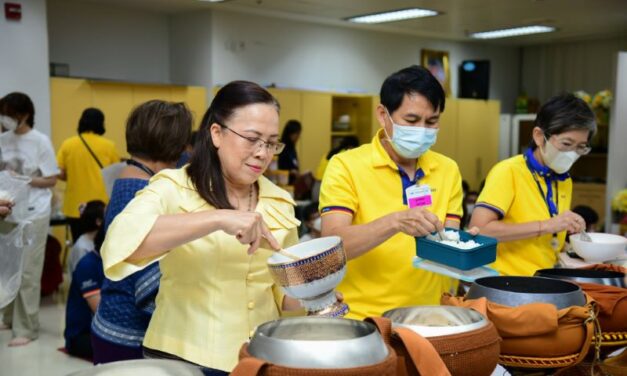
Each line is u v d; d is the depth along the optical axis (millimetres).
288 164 7332
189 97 7688
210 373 1404
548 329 1202
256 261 1445
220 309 1425
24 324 4535
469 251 1561
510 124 10852
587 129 2076
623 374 1390
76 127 6789
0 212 3012
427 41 10211
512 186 2188
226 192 1438
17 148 4480
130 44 8008
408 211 1641
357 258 1859
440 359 1000
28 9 6375
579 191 8977
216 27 7879
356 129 9203
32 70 6445
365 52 9445
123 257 1235
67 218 5730
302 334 1049
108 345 1986
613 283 1493
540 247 2170
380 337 948
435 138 1787
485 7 7469
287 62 8594
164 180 1419
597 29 9266
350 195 1854
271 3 7367
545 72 11266
